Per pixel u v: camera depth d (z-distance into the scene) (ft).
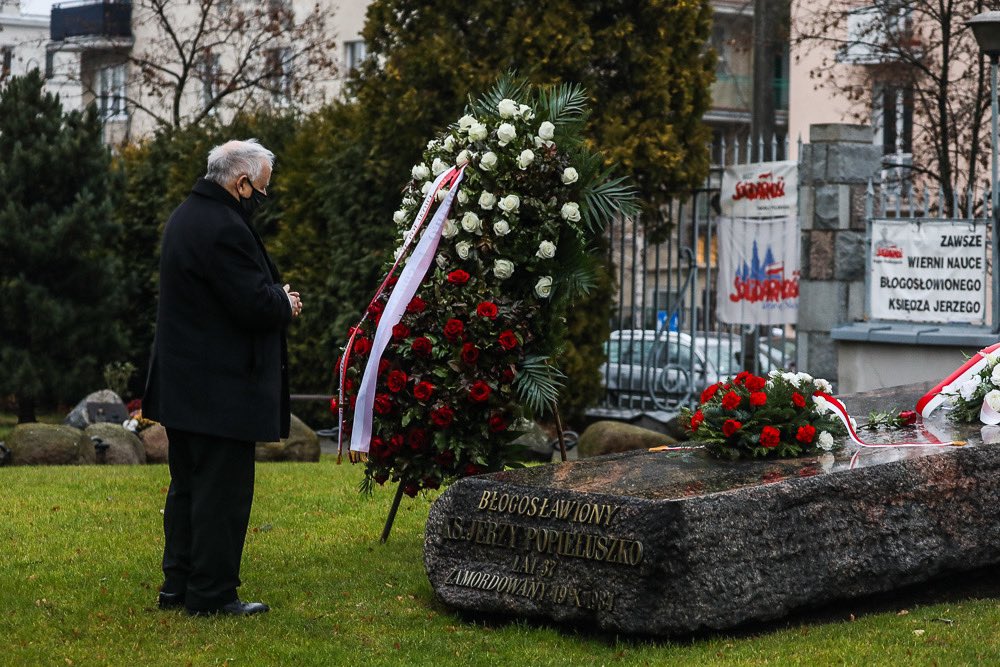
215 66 101.14
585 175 24.18
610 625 17.98
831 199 44.70
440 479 23.54
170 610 20.22
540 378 22.98
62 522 26.84
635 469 20.24
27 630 19.08
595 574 18.21
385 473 23.97
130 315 67.26
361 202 52.95
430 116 49.70
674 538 17.71
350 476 33.60
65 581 21.97
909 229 41.68
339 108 55.42
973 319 40.75
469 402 22.76
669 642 17.99
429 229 23.49
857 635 18.58
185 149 64.34
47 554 23.98
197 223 19.43
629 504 18.01
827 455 21.12
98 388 58.75
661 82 49.16
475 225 23.13
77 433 38.96
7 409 69.46
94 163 58.39
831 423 21.65
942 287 41.14
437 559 19.99
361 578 22.57
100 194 58.59
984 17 39.63
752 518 18.40
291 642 18.67
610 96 50.19
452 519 19.85
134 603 20.63
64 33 117.08
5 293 56.08
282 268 55.98
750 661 17.17
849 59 73.36
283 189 56.03
